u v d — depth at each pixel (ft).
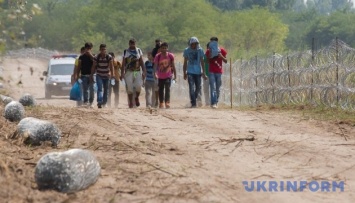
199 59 140.36
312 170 65.05
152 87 149.28
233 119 104.32
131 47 141.69
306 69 126.52
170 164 65.57
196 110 119.65
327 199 54.39
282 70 136.15
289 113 113.70
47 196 51.26
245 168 65.31
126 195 53.36
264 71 146.00
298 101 129.18
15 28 70.79
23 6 71.72
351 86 112.06
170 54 140.46
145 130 90.63
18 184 53.98
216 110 120.37
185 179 59.36
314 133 88.48
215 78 140.36
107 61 142.00
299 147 77.00
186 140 81.51
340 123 97.71
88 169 55.16
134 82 142.31
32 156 67.00
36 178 53.72
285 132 89.20
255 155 72.28
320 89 120.78
